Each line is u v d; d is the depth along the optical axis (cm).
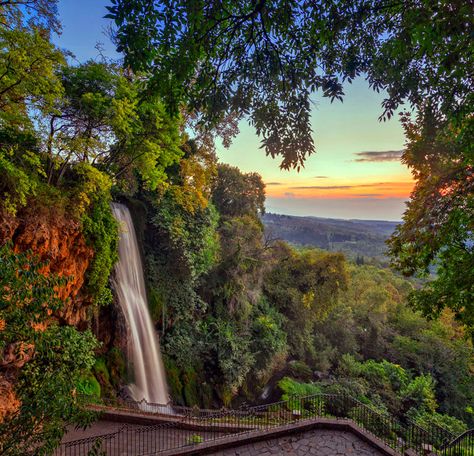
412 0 379
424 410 1975
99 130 1155
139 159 1366
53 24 884
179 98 431
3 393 743
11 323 440
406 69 455
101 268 1224
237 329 2003
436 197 837
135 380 1457
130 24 364
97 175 1040
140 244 1698
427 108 510
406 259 959
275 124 454
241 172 2805
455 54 371
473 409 2603
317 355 2514
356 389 1848
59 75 1028
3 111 780
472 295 827
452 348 2828
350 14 391
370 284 3741
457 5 324
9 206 823
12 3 772
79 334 1070
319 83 431
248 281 2241
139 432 997
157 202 1695
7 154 879
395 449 898
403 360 2848
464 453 909
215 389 1777
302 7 392
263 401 1884
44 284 452
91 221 1141
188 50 388
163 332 1723
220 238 2225
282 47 425
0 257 424
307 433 984
